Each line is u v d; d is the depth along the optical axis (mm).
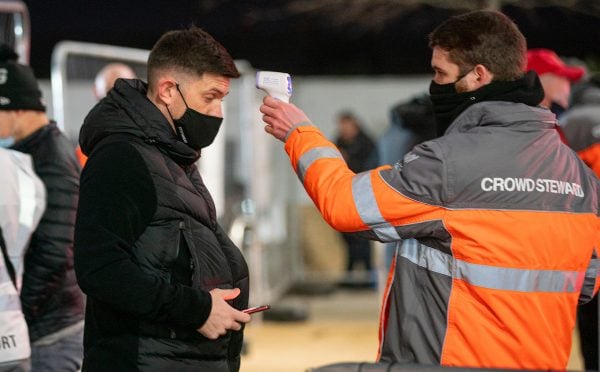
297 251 11641
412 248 3084
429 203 2969
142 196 3018
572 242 3064
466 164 2959
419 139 6406
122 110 3133
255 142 8961
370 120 11625
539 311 2998
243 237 9055
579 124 4961
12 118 4145
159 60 3180
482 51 3084
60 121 5746
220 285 3199
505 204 2975
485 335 2971
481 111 3064
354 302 11008
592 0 9180
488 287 2967
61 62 5742
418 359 3033
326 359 7910
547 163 3053
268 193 10086
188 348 3088
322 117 11664
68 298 4086
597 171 4918
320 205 3100
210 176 8047
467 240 2969
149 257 3033
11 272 3734
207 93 3170
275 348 8375
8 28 4957
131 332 3051
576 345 8352
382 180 3014
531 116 3070
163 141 3131
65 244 4020
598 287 3309
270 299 10211
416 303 3064
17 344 3572
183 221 3113
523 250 2971
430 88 3209
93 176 3018
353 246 11602
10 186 3727
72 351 4113
